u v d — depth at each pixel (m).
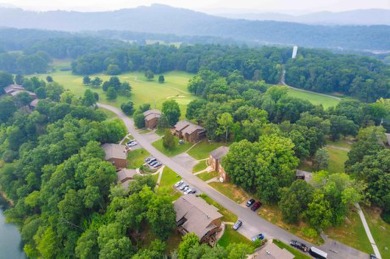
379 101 130.62
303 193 62.78
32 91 166.12
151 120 125.56
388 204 67.12
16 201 92.19
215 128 104.44
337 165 92.31
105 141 106.88
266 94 140.25
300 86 199.38
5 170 96.50
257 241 61.34
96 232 65.75
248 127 97.00
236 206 74.25
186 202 69.38
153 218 60.84
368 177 70.19
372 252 60.81
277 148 77.19
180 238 65.19
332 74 186.88
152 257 56.34
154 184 73.44
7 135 115.31
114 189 69.81
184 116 134.62
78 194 72.44
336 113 118.00
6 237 83.69
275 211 71.31
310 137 89.62
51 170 85.50
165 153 104.12
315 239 63.38
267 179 69.88
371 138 89.44
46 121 120.31
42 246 70.31
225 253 50.66
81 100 145.75
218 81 160.00
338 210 61.66
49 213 77.31
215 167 89.31
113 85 173.25
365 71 187.62
